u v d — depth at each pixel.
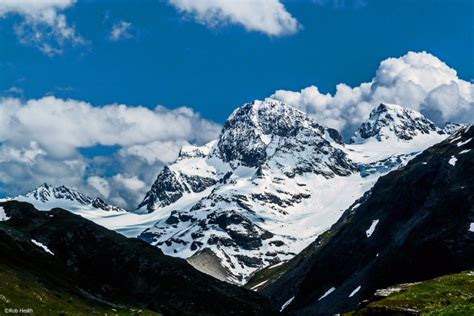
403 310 98.25
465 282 114.38
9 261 131.62
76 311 99.88
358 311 107.00
